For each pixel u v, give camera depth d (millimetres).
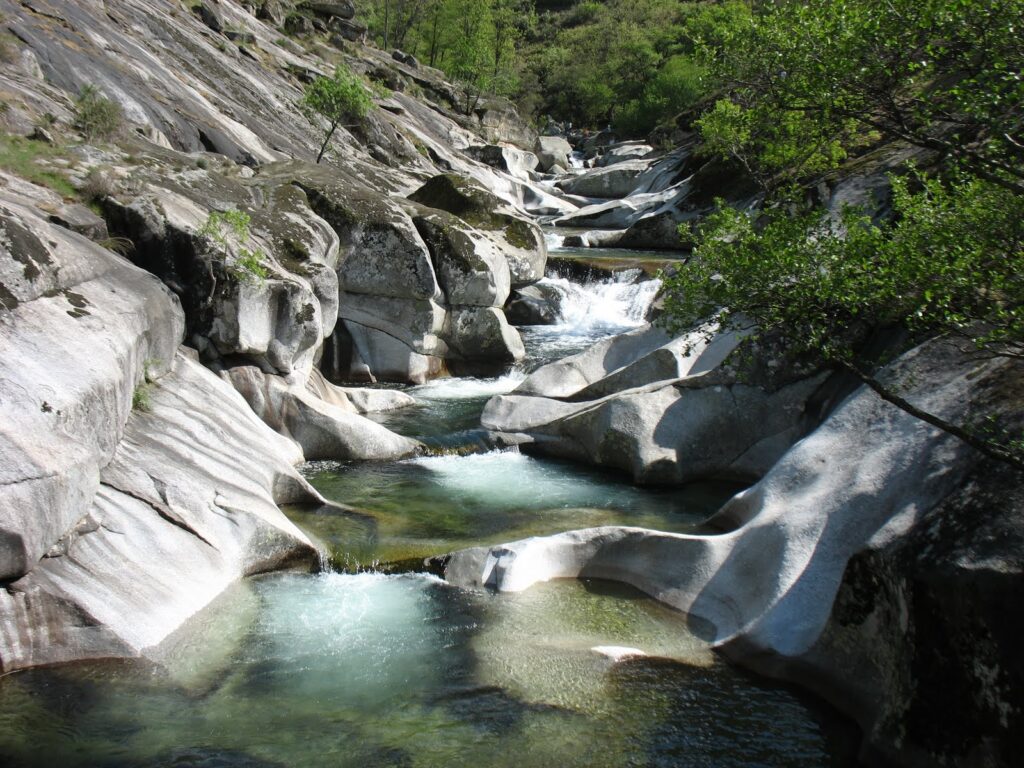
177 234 10273
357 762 5426
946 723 5062
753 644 6672
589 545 8031
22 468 5797
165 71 21984
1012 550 4922
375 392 13070
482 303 15367
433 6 56031
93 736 5527
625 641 6941
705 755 5625
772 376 10531
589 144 53531
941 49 5277
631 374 12203
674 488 10453
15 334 6531
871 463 7055
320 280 11766
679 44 59062
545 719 5934
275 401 10812
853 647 6105
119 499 7129
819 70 5754
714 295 6340
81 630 6188
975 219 5352
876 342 9234
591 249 24984
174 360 9422
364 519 9016
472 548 8000
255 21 35719
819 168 14031
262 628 6949
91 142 12484
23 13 18422
